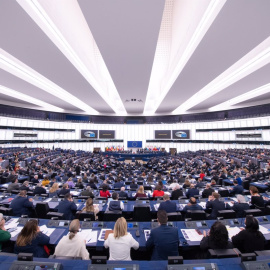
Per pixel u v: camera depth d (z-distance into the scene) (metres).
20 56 11.98
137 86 18.84
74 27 11.62
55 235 3.76
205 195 7.13
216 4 7.88
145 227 4.15
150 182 10.27
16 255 2.48
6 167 15.72
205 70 14.15
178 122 37.28
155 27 8.96
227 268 2.28
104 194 7.25
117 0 7.21
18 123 27.05
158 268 2.30
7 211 5.00
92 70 16.52
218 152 27.83
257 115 25.77
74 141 35.25
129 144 38.59
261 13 7.85
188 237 3.75
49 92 20.86
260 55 12.85
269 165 14.08
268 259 2.34
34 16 8.39
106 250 3.59
